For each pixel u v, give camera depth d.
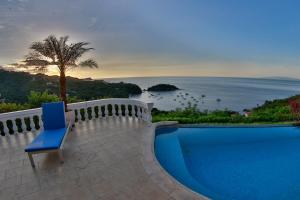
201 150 6.86
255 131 8.47
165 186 4.01
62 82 9.42
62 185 4.16
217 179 5.15
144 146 6.04
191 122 9.58
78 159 5.31
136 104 9.01
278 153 6.62
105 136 6.95
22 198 3.79
